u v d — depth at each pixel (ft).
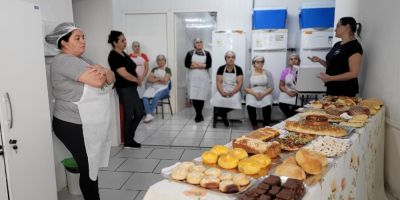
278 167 3.67
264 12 14.97
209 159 3.92
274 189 3.04
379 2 7.79
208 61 16.25
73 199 7.73
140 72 16.29
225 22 16.89
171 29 17.58
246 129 14.66
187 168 3.61
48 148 6.37
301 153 3.84
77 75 6.09
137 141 12.76
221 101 14.52
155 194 3.24
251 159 3.77
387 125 7.23
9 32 5.27
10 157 5.34
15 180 5.48
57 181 8.11
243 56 15.72
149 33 17.92
